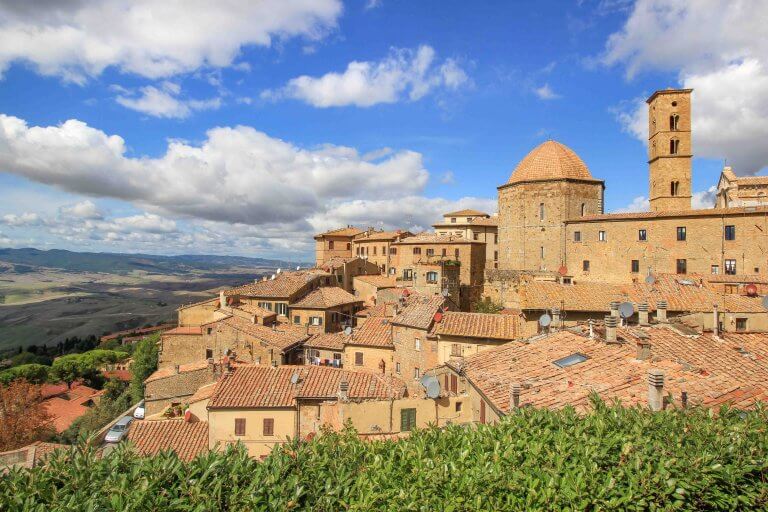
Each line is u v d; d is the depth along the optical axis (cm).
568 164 8825
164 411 4678
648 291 4200
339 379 3838
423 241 9419
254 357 5694
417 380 4616
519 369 2459
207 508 895
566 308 4084
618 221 7612
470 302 8362
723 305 3731
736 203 8738
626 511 956
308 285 8200
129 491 929
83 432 1175
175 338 6044
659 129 8662
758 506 1030
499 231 9406
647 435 1165
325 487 994
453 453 1102
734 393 1959
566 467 1020
